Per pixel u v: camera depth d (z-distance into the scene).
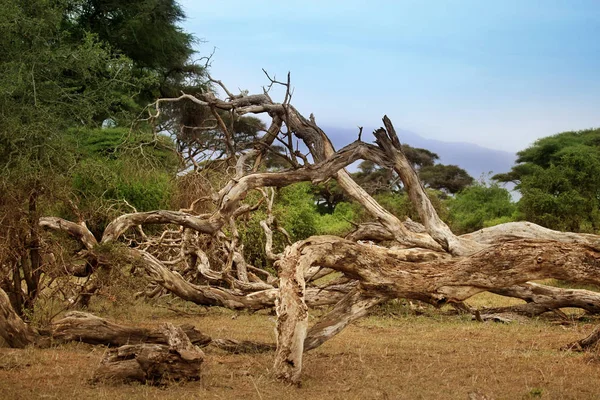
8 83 11.91
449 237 10.12
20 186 10.41
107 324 8.64
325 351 9.20
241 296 11.77
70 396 6.21
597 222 22.47
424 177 48.94
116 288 10.78
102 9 33.91
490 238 10.55
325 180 10.72
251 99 11.16
